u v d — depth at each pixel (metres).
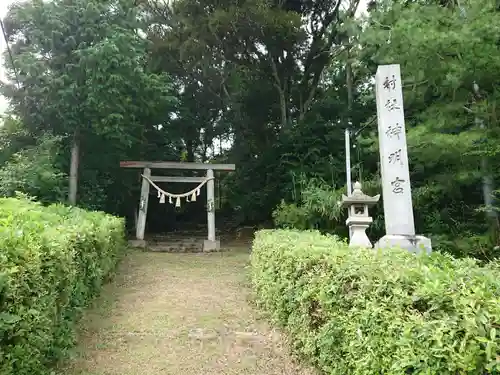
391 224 5.14
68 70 9.34
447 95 7.39
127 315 4.82
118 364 3.50
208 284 6.68
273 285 4.45
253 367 3.53
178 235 14.89
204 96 16.12
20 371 2.36
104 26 9.57
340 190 9.12
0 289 2.12
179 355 3.75
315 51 14.04
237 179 14.59
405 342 1.75
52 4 9.46
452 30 5.97
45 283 2.83
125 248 9.20
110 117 9.34
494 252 6.89
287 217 9.43
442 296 1.72
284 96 14.63
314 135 12.10
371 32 6.69
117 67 9.33
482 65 6.03
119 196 12.52
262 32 12.67
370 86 11.88
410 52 6.21
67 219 5.21
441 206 8.97
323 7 13.72
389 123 5.38
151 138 13.60
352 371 2.44
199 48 13.20
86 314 4.66
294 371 3.44
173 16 13.30
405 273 2.12
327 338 2.74
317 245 3.70
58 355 3.18
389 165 5.28
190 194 11.34
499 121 6.64
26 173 8.48
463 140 6.41
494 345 1.40
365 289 2.29
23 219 3.83
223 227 16.34
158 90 10.41
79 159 10.54
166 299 5.62
